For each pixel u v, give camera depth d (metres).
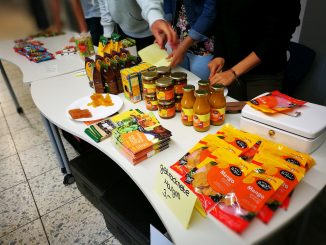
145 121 1.00
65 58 1.96
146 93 1.12
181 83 1.06
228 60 1.46
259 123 0.87
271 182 0.69
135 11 1.89
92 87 1.43
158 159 0.87
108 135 0.99
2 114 2.85
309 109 0.86
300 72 1.53
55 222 1.58
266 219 0.62
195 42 1.53
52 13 2.11
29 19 2.08
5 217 1.63
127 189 1.30
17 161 2.12
